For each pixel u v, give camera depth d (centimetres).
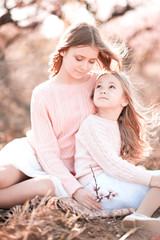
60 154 250
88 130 240
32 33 752
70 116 248
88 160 240
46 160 241
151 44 668
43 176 231
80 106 251
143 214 219
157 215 228
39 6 563
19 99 725
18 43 798
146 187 234
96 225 210
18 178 238
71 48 238
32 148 256
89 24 246
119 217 225
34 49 803
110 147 238
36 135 246
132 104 253
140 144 264
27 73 765
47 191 224
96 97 245
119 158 234
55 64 260
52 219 191
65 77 254
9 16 536
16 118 652
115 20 661
